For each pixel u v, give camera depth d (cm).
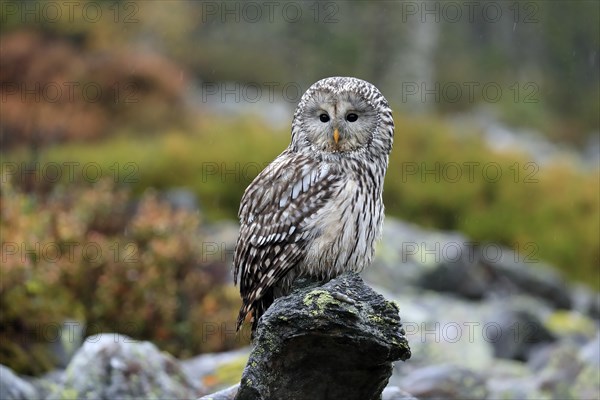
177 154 2128
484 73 4588
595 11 5044
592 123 4872
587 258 2114
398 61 4050
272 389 545
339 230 666
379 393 562
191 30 4088
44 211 1266
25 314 1056
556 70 4969
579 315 1691
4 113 2520
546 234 2130
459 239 1725
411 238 1666
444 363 1223
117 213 1377
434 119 2672
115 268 1163
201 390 896
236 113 3228
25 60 2992
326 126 679
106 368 862
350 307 534
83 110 2805
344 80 694
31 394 864
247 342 1192
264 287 678
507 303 1555
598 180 2306
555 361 1077
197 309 1196
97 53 3228
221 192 2077
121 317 1146
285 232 670
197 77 3972
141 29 3850
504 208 2173
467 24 4678
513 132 4212
